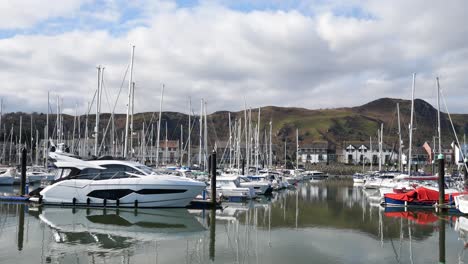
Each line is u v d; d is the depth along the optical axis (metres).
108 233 24.84
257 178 63.62
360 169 142.00
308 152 181.88
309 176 115.56
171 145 135.75
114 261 18.66
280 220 31.00
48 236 23.53
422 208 37.19
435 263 19.27
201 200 37.25
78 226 26.70
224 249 21.50
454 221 30.58
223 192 44.31
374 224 29.36
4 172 62.28
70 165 33.75
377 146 170.50
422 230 27.12
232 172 68.44
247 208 38.03
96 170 33.75
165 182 33.12
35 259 18.53
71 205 33.56
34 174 62.22
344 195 53.75
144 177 33.31
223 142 143.00
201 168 69.00
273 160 149.38
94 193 33.31
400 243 23.27
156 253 20.39
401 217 32.66
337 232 26.31
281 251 21.12
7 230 25.03
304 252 20.94
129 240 23.14
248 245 22.45
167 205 33.50
